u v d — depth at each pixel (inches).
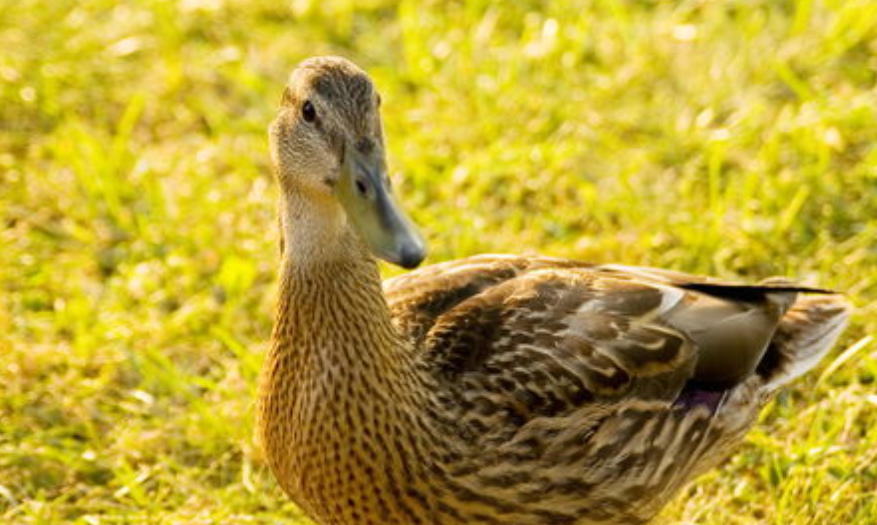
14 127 603.8
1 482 458.6
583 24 628.4
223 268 525.7
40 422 479.8
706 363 408.8
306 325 378.9
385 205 358.9
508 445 383.2
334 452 380.5
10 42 633.0
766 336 415.8
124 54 636.1
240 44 649.0
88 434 476.1
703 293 420.2
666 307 409.4
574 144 574.2
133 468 466.9
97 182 567.2
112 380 493.7
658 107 597.9
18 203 564.1
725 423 413.1
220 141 595.8
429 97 609.3
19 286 529.0
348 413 376.8
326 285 374.0
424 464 379.2
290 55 638.5
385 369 374.0
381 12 660.7
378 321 373.1
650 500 407.8
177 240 546.9
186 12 656.4
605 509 400.5
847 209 543.2
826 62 605.0
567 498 393.7
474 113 600.4
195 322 514.0
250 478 460.4
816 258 527.5
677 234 537.3
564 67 616.1
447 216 549.0
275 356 388.8
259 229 552.7
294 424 385.4
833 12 621.3
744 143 573.6
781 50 612.4
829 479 447.2
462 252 532.7
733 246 532.1
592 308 402.6
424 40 634.2
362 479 381.7
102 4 656.4
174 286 528.4
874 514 435.8
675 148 575.5
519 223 551.5
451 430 380.2
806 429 465.7
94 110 614.9
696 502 447.5
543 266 422.6
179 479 459.5
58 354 498.0
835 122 569.6
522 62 618.8
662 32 629.0
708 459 418.0
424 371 383.6
